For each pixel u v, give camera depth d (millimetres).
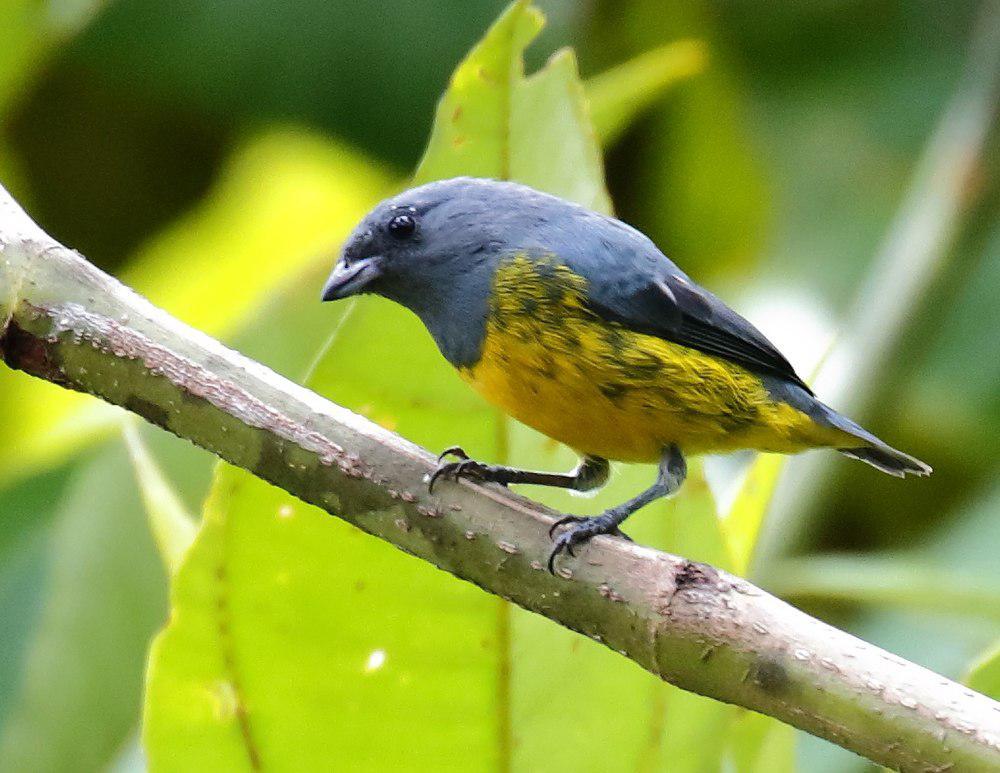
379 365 7617
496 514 6781
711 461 13016
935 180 13516
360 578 7047
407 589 7070
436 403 7918
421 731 7188
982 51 13922
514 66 7746
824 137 15844
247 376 7000
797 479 12469
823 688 6168
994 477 13977
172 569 7531
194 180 16000
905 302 13289
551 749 7309
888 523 14781
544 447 9641
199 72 15477
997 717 5961
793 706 6234
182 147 15891
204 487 10094
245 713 7043
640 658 6578
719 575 6516
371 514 6891
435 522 6852
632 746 7324
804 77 16156
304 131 14875
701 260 15516
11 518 11164
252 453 6902
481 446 8484
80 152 15859
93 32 15320
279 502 6945
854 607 12680
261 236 13211
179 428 7012
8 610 10797
